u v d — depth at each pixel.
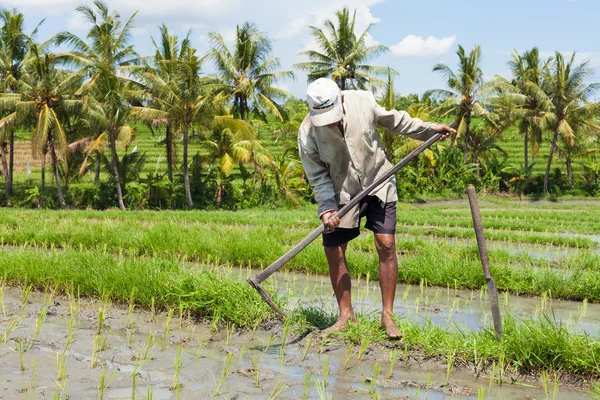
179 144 52.19
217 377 3.77
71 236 10.52
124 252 9.37
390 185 4.48
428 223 18.14
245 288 5.29
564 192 44.31
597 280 6.80
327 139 4.32
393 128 4.45
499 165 44.12
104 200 33.28
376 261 7.72
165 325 5.01
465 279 7.15
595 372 3.86
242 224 16.77
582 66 41.59
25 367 3.89
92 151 31.39
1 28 34.50
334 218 4.28
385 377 3.81
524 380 3.84
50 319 5.18
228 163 31.52
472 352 4.12
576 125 42.53
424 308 5.92
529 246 12.44
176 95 30.12
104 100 30.75
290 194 33.16
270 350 4.35
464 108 41.25
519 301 6.51
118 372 3.83
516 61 43.16
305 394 3.49
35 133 29.78
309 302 6.04
